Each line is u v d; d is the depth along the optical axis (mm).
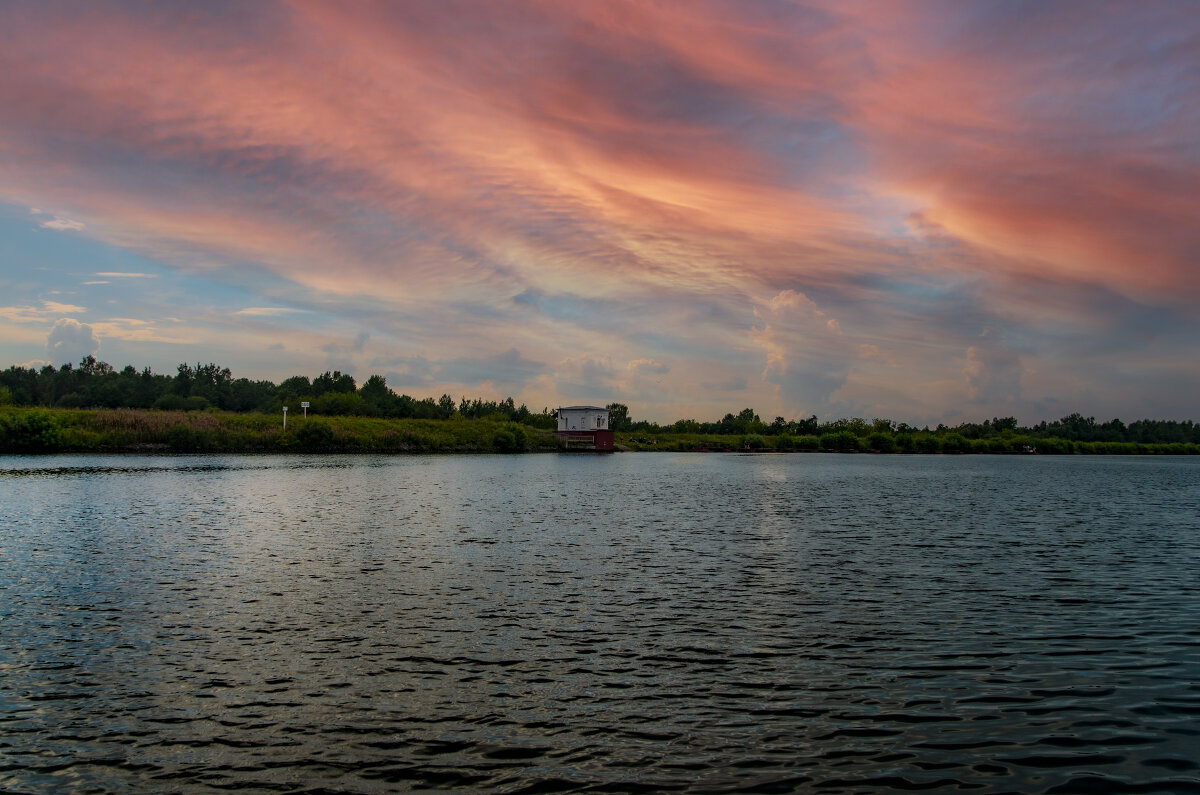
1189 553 28000
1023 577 23016
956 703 12562
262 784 9523
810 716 11906
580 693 12727
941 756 10594
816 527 34781
